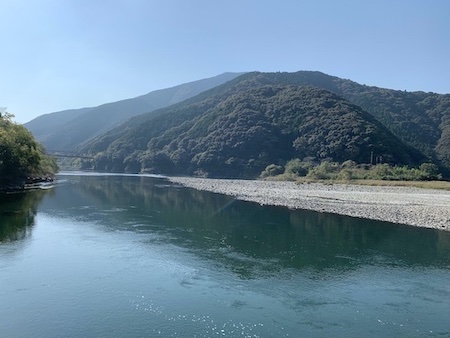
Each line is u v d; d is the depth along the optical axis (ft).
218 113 552.00
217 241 92.63
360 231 105.40
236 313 52.03
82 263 71.77
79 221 113.29
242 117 502.79
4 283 60.34
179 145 528.63
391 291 61.36
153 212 136.98
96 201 164.96
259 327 48.08
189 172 481.46
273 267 72.59
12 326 46.44
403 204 154.61
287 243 91.50
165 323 48.42
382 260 77.82
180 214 133.90
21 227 101.50
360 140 397.80
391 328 48.67
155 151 546.67
